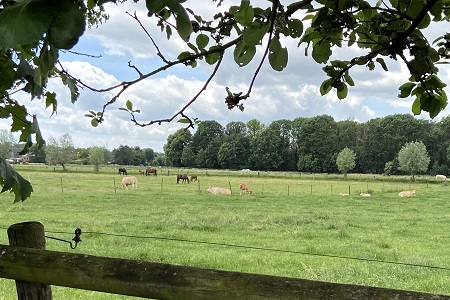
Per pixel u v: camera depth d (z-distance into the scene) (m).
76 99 1.64
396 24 1.69
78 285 1.79
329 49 1.71
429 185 54.53
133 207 24.20
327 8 1.53
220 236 15.15
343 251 12.61
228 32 1.49
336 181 62.31
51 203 24.50
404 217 21.62
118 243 12.63
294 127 96.31
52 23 0.75
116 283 1.70
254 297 1.48
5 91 1.79
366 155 87.44
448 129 79.62
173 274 1.63
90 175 59.66
